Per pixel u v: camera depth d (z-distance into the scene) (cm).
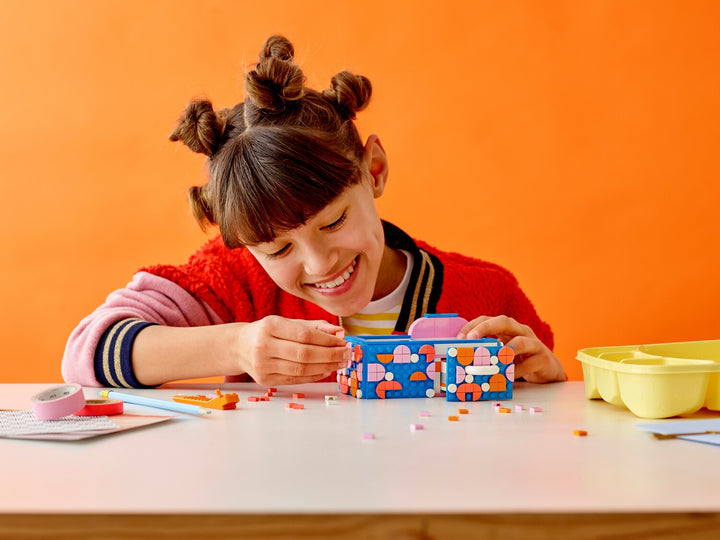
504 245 209
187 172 211
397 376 86
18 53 212
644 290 209
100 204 212
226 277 128
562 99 209
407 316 128
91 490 45
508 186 209
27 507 41
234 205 91
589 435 63
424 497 43
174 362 96
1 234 213
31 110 213
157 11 212
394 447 58
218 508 41
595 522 40
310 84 197
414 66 209
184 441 60
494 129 209
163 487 46
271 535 40
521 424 68
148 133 212
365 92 106
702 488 45
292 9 210
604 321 209
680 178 209
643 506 41
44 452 56
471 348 84
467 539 40
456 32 209
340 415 74
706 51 208
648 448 57
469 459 53
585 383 86
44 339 213
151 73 212
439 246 210
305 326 89
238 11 211
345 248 96
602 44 208
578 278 209
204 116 97
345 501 42
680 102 208
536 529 40
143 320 109
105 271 212
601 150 208
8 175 213
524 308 141
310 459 53
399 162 210
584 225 209
